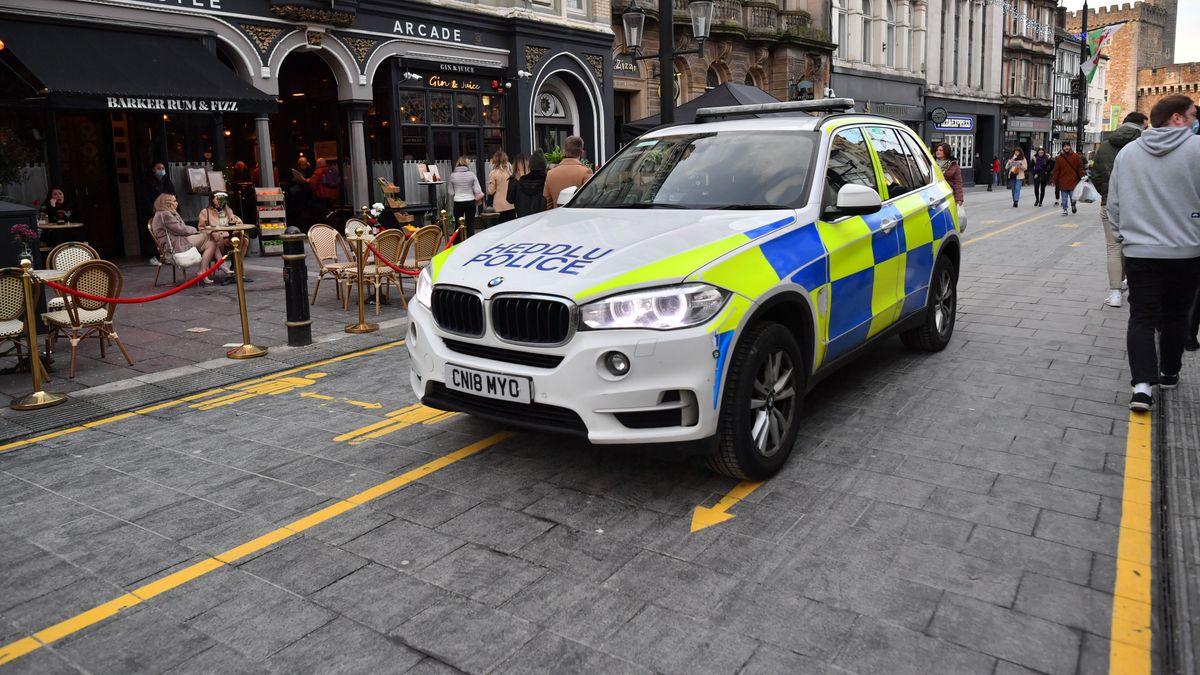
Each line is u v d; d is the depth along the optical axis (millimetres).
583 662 2822
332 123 17531
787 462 4555
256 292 10695
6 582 3467
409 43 16891
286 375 6812
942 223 6547
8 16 11328
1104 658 2787
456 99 18156
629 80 23375
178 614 3189
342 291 9977
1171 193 4953
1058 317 8141
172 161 13820
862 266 5090
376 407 5816
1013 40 50625
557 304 3777
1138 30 71062
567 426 3840
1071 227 17891
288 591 3336
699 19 11648
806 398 5688
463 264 4281
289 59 17969
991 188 41031
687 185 5062
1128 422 5055
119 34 12539
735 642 2914
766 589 3256
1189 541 3549
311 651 2930
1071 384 5871
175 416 5746
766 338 4074
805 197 4746
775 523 3822
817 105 5980
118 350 7660
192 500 4262
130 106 11562
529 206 10344
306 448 5004
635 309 3725
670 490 4215
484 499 4168
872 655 2824
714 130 5543
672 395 3781
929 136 41688
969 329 7723
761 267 4137
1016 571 3352
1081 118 40781
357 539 3770
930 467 4445
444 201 17891
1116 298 8508
